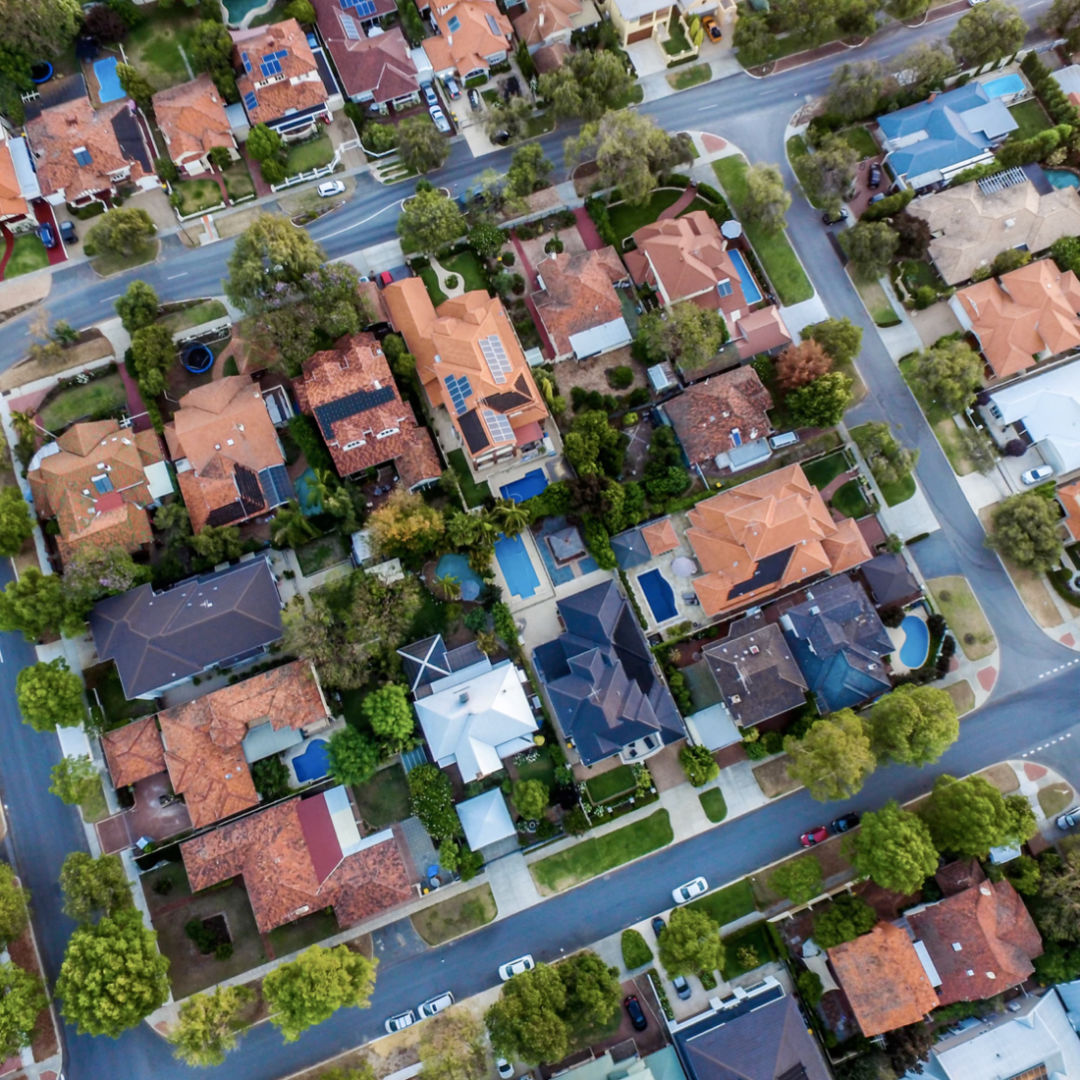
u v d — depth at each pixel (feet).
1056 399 309.63
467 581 295.28
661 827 285.02
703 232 317.42
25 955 268.21
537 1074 264.93
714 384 304.71
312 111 326.24
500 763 275.18
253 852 265.54
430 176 331.57
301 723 273.33
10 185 309.22
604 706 271.08
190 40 334.24
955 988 265.95
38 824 277.44
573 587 298.56
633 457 310.45
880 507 311.47
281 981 248.93
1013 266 322.96
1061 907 269.23
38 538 292.81
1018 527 296.10
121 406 305.94
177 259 319.68
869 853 264.93
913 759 273.13
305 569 294.46
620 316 311.68
